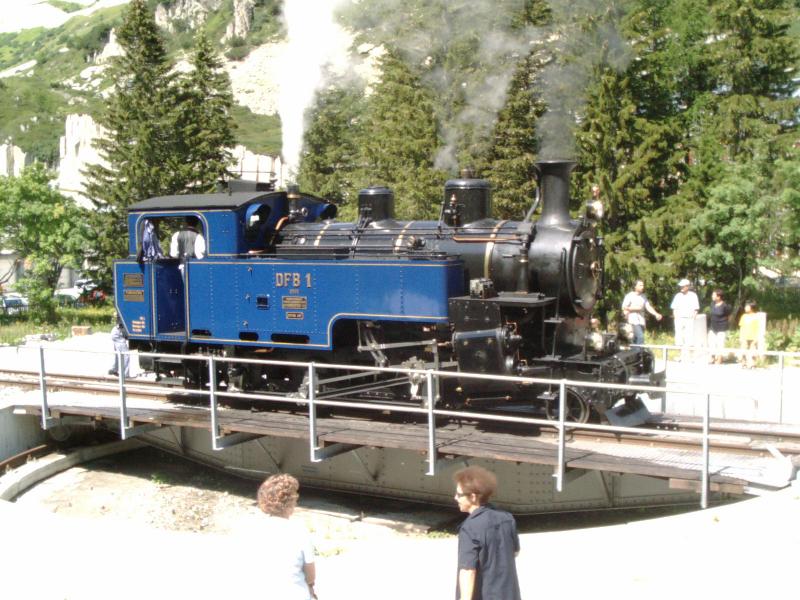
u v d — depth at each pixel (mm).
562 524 10570
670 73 26172
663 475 8586
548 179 10844
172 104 33469
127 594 6191
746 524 7141
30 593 6309
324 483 12305
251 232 12531
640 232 23375
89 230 31328
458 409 11219
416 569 6539
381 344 11469
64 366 18469
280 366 12398
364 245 11703
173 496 12477
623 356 10781
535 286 10641
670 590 5898
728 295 23734
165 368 13312
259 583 4723
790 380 14227
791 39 24125
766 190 21922
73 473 13633
